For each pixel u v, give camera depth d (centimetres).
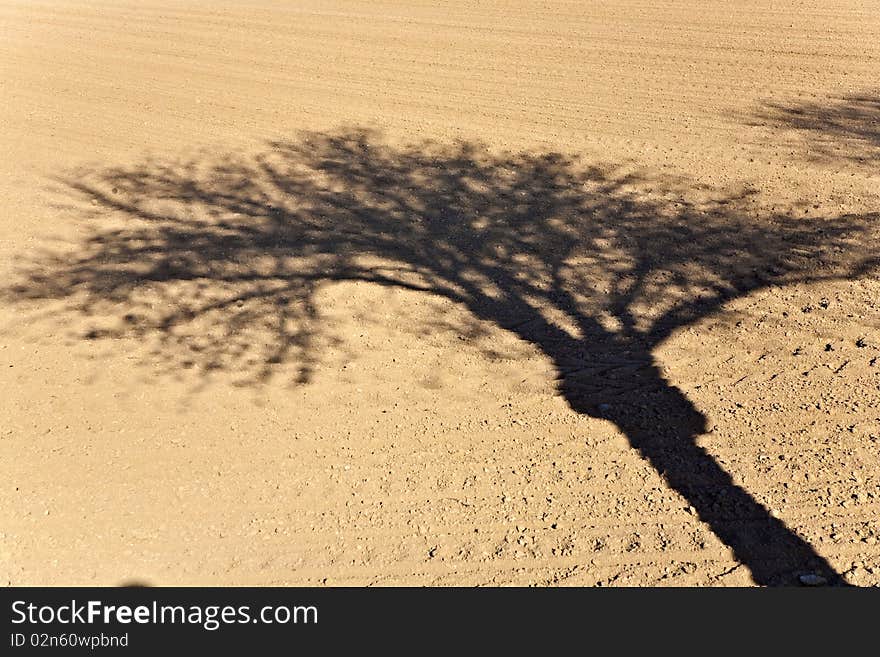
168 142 1121
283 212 939
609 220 888
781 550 520
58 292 815
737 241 836
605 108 1146
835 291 754
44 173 1054
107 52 1497
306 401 669
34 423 654
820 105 1104
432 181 986
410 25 1558
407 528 554
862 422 610
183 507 577
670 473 582
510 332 738
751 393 648
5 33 1638
